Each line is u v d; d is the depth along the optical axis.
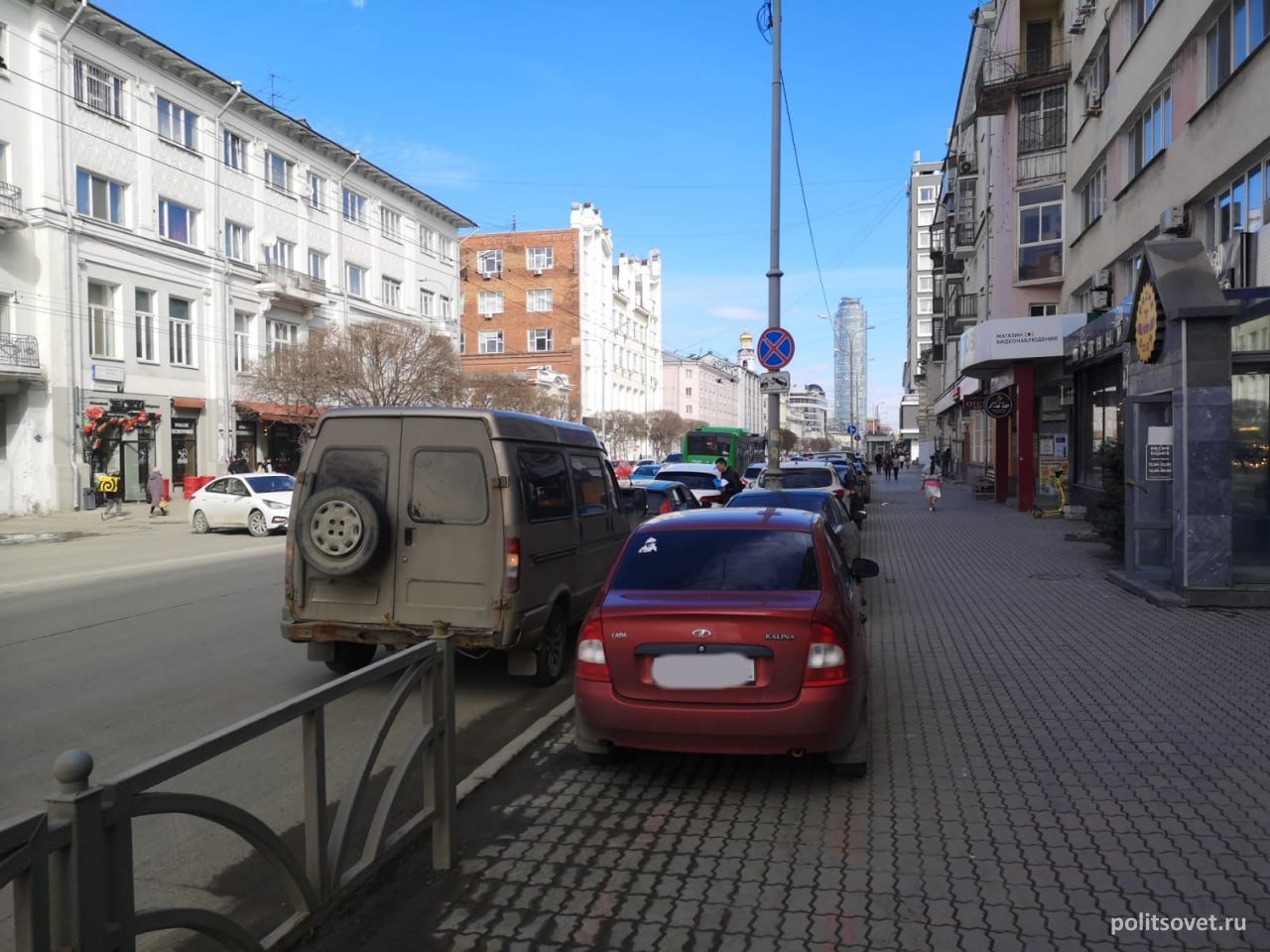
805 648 4.79
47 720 6.56
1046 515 23.77
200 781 3.71
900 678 7.45
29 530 24.22
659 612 4.90
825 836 4.43
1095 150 23.62
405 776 3.73
